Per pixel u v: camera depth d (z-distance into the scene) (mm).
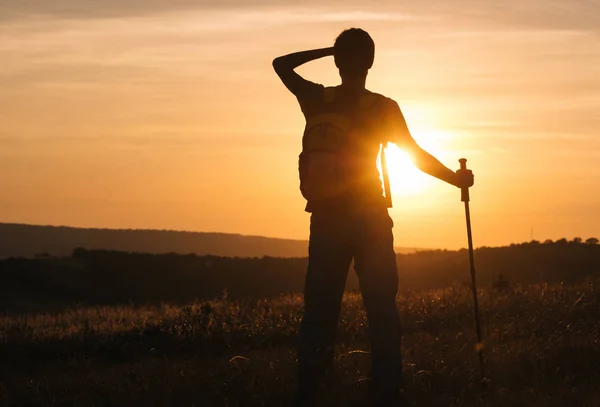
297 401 5984
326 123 6023
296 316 12172
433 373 6879
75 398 7094
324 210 5996
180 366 8461
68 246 193875
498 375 6863
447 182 6398
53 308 50281
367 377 6723
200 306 13758
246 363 7777
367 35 6195
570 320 10180
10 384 8547
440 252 64125
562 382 6547
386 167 6246
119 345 11383
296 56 6422
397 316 5965
